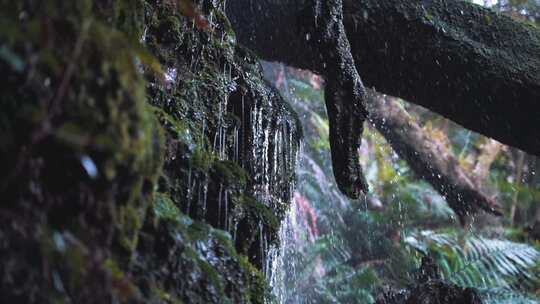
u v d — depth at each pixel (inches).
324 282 177.0
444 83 84.4
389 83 87.7
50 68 29.9
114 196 32.8
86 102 30.5
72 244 31.0
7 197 29.9
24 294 29.7
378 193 213.5
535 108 81.1
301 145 74.2
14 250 29.7
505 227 201.5
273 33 86.7
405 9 83.1
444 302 63.1
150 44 54.6
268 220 56.2
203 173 50.9
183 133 51.5
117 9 40.9
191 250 41.6
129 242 34.9
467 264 168.1
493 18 85.4
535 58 82.8
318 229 193.8
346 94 65.4
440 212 206.2
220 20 63.6
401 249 190.1
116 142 31.0
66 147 30.1
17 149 29.5
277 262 63.9
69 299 30.6
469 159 216.4
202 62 59.9
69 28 31.0
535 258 169.2
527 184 223.9
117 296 31.8
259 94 64.9
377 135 219.1
